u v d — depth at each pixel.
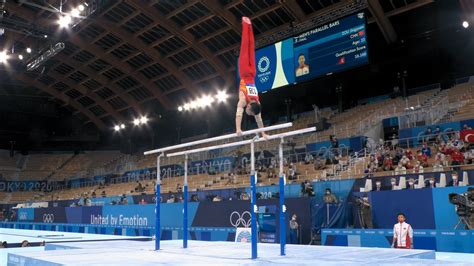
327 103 37.75
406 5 26.92
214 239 19.77
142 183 37.94
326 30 25.30
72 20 29.75
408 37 28.73
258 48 28.52
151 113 47.00
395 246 12.15
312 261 6.91
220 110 41.12
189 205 21.75
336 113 35.09
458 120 23.20
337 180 18.52
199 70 39.59
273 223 17.38
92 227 27.72
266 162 28.27
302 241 16.83
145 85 43.38
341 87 33.59
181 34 34.81
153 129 48.31
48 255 8.09
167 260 7.21
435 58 29.48
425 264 6.34
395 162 19.89
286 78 26.69
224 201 20.05
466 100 25.50
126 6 33.19
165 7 32.62
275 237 17.19
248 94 7.80
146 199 28.20
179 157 40.75
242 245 10.85
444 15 28.02
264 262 6.81
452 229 13.36
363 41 23.62
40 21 33.94
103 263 6.75
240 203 19.30
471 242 12.63
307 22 27.00
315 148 28.83
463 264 6.29
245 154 32.09
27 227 34.50
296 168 25.16
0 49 37.97
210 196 23.72
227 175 29.72
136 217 24.86
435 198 14.51
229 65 37.09
